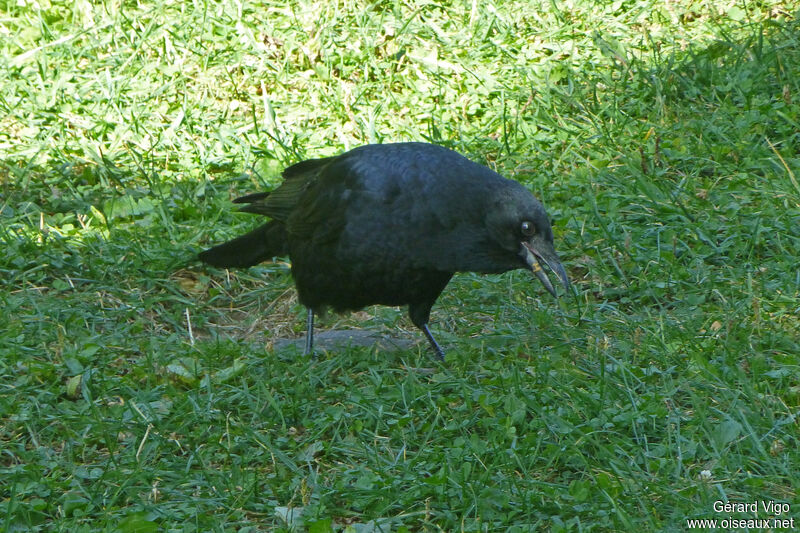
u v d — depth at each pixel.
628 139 13.98
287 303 11.43
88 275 11.38
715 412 8.63
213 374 9.58
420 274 9.38
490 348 10.02
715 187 12.75
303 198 9.88
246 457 8.20
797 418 8.49
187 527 7.30
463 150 13.99
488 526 7.33
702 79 15.16
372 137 14.12
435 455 8.10
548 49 16.52
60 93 14.98
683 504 7.42
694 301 10.66
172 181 13.51
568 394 8.94
